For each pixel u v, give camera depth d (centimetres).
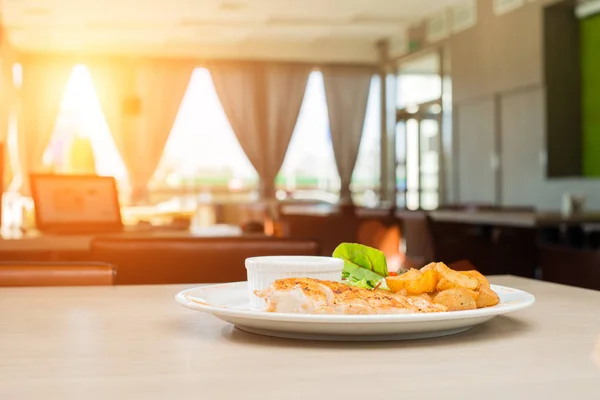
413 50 1206
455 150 1086
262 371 62
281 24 1173
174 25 1152
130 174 1316
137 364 65
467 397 53
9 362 66
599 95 834
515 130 943
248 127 1350
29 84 1284
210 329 83
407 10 1102
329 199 1389
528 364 64
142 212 905
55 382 58
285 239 184
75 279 139
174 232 416
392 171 1323
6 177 1153
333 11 1097
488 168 1002
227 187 1380
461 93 1068
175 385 57
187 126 1354
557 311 96
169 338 78
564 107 873
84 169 1308
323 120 1381
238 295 99
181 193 1362
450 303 79
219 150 1369
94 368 63
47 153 1290
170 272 176
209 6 1046
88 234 376
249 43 1317
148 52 1311
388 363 65
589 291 118
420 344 74
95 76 1306
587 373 61
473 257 540
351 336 75
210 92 1356
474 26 1032
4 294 116
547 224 487
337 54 1352
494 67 980
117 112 1312
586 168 862
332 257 90
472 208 813
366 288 86
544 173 879
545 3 866
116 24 1136
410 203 1234
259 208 1120
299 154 1377
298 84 1360
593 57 842
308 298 74
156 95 1323
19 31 1163
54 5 1022
